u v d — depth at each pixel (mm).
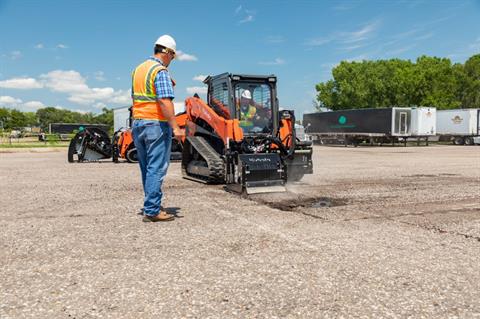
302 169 9195
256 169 7500
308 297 2875
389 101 57312
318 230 4781
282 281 3166
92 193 7742
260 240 4328
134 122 5156
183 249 3992
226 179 8180
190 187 8633
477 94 62719
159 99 4934
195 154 10367
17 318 2555
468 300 2840
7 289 3002
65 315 2596
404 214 5738
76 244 4164
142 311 2652
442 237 4496
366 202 6723
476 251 3975
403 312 2650
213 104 9750
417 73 56219
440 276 3291
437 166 14148
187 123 10562
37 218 5434
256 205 6434
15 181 9758
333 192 7793
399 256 3799
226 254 3838
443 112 39469
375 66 59594
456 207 6297
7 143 42812
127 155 17031
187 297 2867
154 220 5207
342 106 60000
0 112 105000
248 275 3291
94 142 17547
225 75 8969
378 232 4699
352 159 18203
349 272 3367
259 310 2676
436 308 2711
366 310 2678
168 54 5188
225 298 2854
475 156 20453
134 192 7879
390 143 37844
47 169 13445
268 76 9062
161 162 5137
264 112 9125
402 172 11930
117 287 3039
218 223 5125
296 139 9312
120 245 4129
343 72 58875
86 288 3020
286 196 7309
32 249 3990
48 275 3283
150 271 3375
